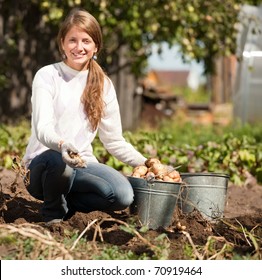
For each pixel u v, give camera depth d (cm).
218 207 584
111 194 529
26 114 1519
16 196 607
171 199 541
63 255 444
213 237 488
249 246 505
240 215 673
